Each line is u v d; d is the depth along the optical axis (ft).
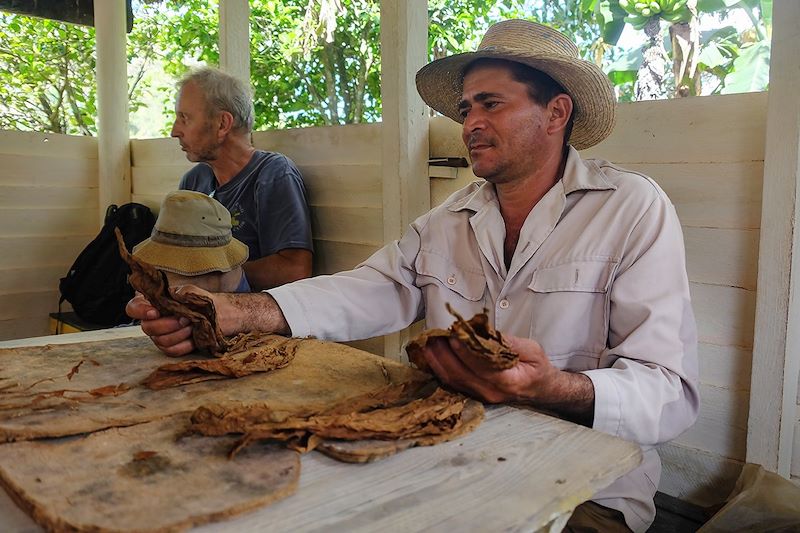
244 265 8.24
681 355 4.31
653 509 4.46
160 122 21.77
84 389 3.55
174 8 21.16
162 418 3.10
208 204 5.82
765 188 4.96
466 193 5.82
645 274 4.48
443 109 6.45
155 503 2.26
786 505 4.55
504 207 5.36
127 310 4.25
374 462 2.73
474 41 18.17
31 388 3.55
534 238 4.92
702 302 5.56
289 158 9.36
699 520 5.41
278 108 20.67
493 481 2.58
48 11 12.12
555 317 4.70
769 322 5.02
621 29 12.36
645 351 4.25
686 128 5.55
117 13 11.81
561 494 2.48
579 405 3.84
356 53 19.15
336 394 3.52
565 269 4.74
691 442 5.67
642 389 4.00
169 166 11.39
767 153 4.93
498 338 3.16
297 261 8.29
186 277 5.59
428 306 5.45
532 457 2.81
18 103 16.81
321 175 8.99
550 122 5.16
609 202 4.81
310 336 4.95
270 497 2.34
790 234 4.86
